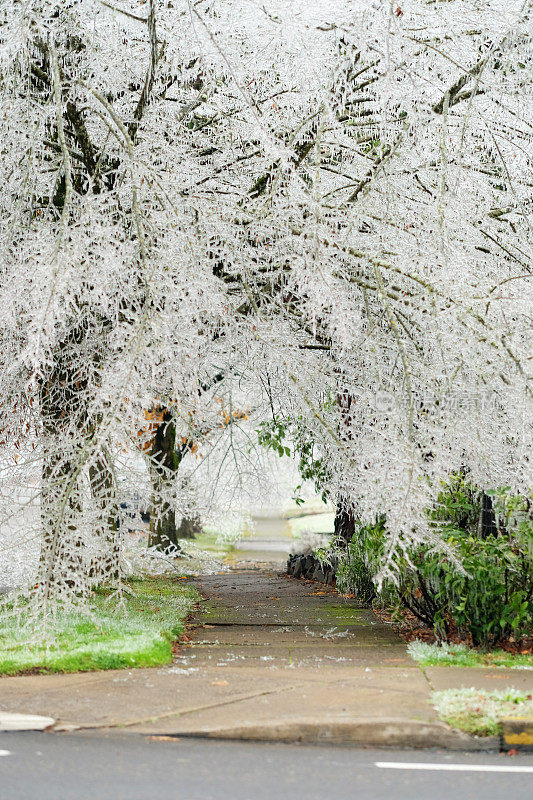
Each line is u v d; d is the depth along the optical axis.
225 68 10.16
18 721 6.57
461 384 9.45
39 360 8.18
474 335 8.88
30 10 9.43
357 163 11.73
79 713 6.79
